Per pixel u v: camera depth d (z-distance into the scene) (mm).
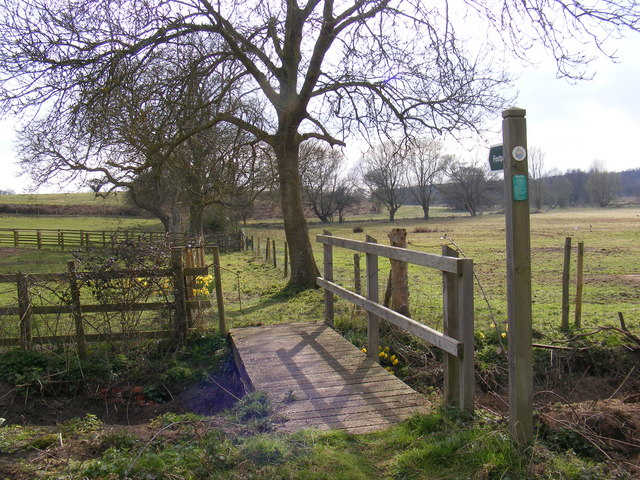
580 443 4219
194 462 3629
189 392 7000
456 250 4445
